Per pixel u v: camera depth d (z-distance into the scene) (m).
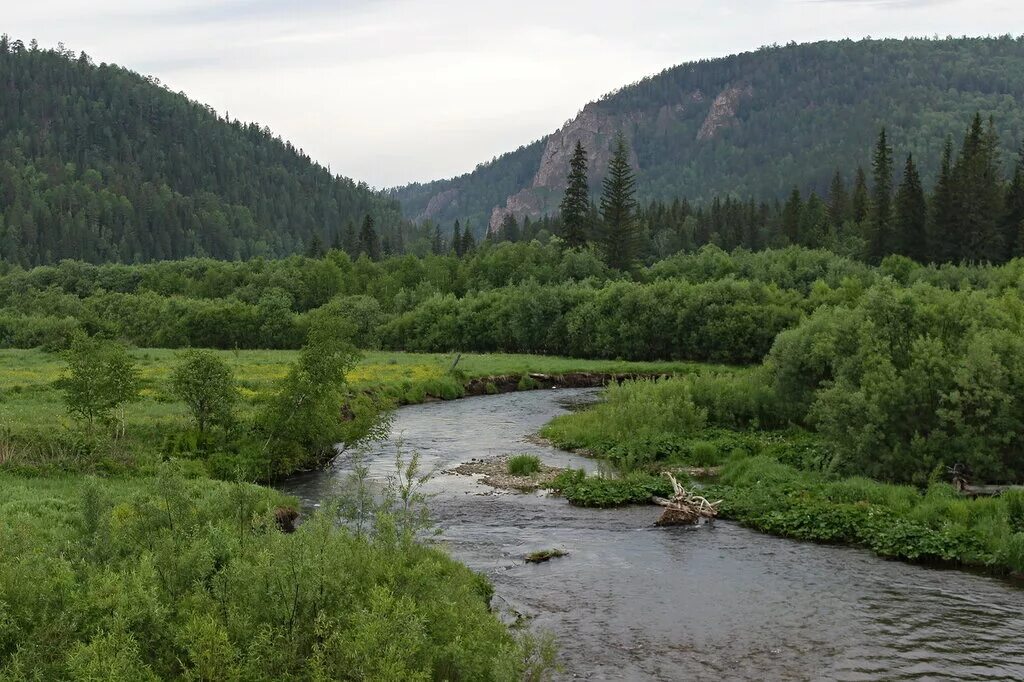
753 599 16.62
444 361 70.69
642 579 17.95
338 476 29.62
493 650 11.47
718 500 24.34
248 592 10.72
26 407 33.47
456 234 169.25
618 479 27.36
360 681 9.38
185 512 12.67
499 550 20.28
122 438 28.70
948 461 24.92
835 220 138.38
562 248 119.31
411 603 10.62
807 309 72.75
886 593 16.92
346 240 183.38
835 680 12.93
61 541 13.50
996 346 26.08
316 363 30.56
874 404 25.80
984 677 12.98
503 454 34.00
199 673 9.11
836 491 24.08
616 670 13.28
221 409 30.20
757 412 35.25
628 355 77.50
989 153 106.88
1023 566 17.89
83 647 8.91
